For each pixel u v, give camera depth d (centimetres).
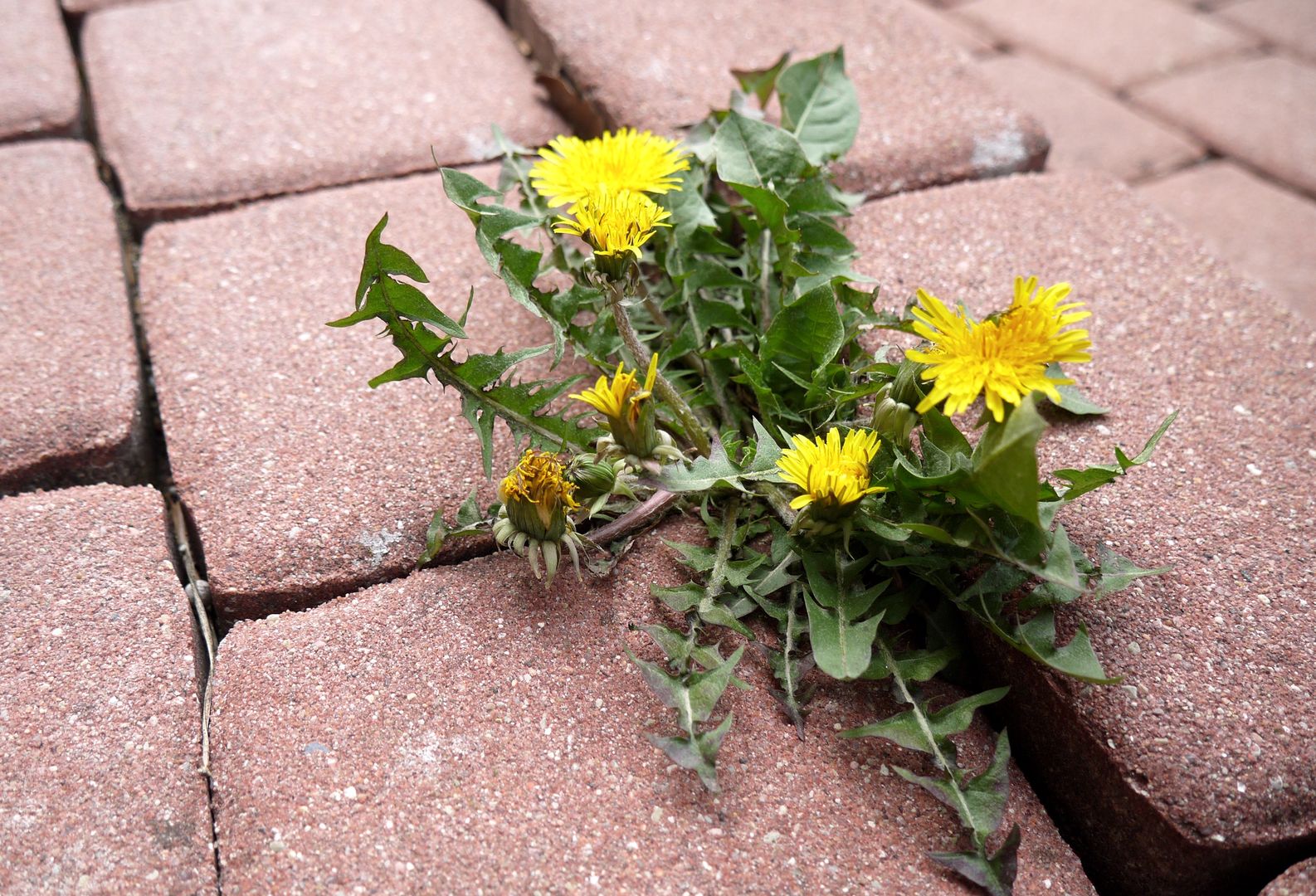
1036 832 31
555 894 29
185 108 49
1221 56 69
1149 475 35
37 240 44
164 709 32
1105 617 32
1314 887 29
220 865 30
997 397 29
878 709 32
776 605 33
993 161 46
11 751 31
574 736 31
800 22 52
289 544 35
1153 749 30
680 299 37
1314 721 31
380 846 30
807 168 38
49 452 38
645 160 35
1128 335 39
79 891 29
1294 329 39
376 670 32
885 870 30
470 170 47
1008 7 74
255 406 38
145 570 34
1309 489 35
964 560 32
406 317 33
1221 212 58
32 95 49
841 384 35
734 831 30
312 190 46
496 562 35
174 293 42
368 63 52
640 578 34
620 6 53
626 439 31
